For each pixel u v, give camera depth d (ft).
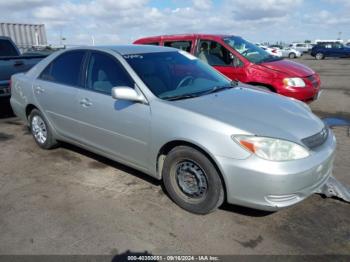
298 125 10.69
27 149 17.67
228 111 10.96
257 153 9.70
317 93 22.97
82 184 13.56
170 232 10.37
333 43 110.01
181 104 11.35
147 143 11.90
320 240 9.87
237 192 10.11
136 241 9.98
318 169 10.07
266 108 11.53
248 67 22.40
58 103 15.35
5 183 13.82
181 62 14.42
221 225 10.66
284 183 9.57
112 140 13.24
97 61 13.98
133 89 12.06
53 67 16.12
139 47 14.74
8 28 56.13
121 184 13.46
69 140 15.75
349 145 17.56
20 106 17.94
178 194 11.58
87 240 10.05
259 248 9.59
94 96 13.55
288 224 10.66
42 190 13.15
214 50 24.09
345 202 11.84
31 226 10.78
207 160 10.44
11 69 23.15
